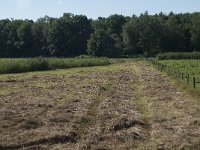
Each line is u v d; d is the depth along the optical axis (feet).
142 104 101.24
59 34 510.58
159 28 485.15
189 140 62.59
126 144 61.16
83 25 531.50
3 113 81.97
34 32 520.83
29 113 83.46
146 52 471.62
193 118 77.61
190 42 477.77
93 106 96.68
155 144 61.21
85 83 148.46
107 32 482.69
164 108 91.25
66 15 528.22
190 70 203.21
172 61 307.37
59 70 238.07
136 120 76.28
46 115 81.92
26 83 150.41
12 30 523.70
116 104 97.66
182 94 112.37
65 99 105.91
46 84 146.00
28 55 517.14
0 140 62.18
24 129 69.77
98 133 67.00
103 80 160.76
